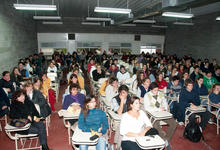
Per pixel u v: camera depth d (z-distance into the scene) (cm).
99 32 1543
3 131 439
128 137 285
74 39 1505
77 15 1296
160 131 361
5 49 707
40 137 329
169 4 589
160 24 1631
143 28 1630
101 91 494
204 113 422
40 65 1098
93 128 294
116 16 1267
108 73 774
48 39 1460
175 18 1297
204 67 902
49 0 797
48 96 534
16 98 330
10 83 540
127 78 652
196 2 513
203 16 1156
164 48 1683
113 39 1584
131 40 1625
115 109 362
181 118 441
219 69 778
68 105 388
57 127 454
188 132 397
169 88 524
